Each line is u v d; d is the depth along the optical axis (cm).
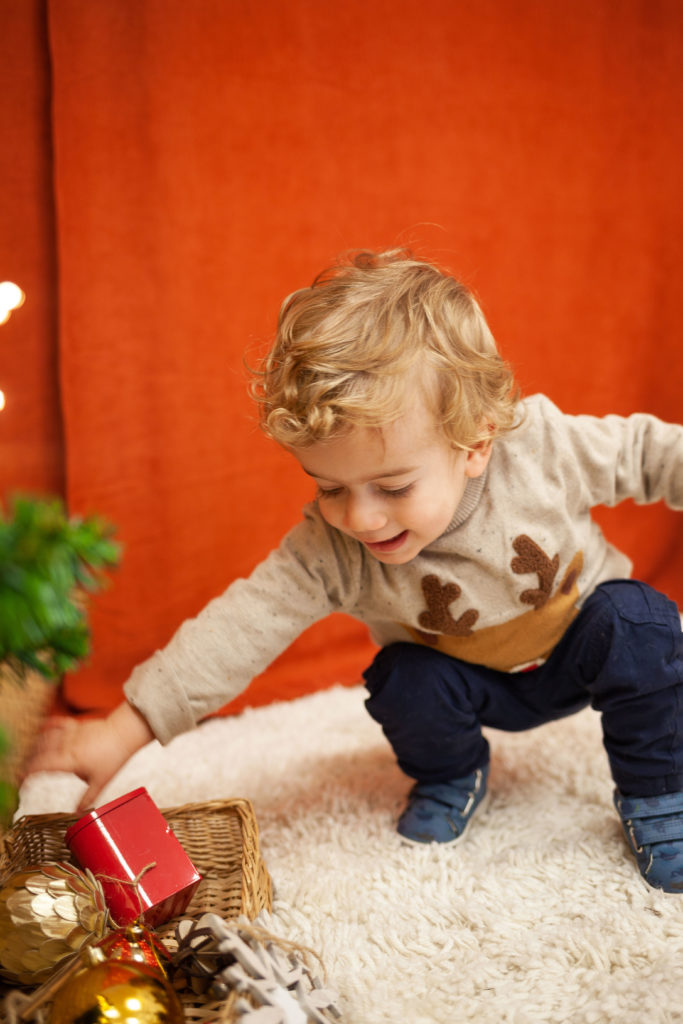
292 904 92
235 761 125
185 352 146
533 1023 73
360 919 89
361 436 79
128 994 63
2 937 73
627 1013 72
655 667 94
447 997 77
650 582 172
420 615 98
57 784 121
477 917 87
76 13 133
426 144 151
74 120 135
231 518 154
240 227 145
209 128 141
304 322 86
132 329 143
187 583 153
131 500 147
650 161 162
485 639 99
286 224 147
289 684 152
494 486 93
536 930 85
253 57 141
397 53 147
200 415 149
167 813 93
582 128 158
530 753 119
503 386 92
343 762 121
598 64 156
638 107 160
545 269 160
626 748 96
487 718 107
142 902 80
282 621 96
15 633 48
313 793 114
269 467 154
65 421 142
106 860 82
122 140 137
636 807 96
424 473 83
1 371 142
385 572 95
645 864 92
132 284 141
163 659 94
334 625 160
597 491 98
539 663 103
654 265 165
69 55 133
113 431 144
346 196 149
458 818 102
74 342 140
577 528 98
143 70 136
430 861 98
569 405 165
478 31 150
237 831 92
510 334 159
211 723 141
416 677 101
